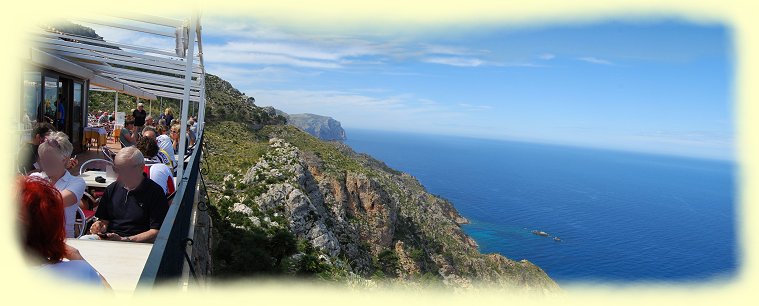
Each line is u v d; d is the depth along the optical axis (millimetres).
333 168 90938
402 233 93750
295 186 60969
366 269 72938
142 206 6266
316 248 54500
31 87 11906
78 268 2996
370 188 89562
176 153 16578
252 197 53188
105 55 12891
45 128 8008
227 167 62281
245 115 130500
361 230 83625
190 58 8039
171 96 24172
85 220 6699
